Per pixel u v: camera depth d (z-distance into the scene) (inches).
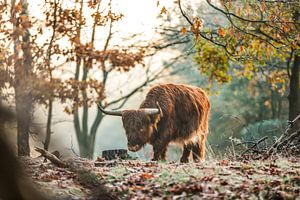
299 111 976.9
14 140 322.7
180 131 717.9
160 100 708.7
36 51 566.9
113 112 696.4
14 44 569.3
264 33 885.8
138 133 685.3
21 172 329.4
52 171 507.8
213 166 543.5
